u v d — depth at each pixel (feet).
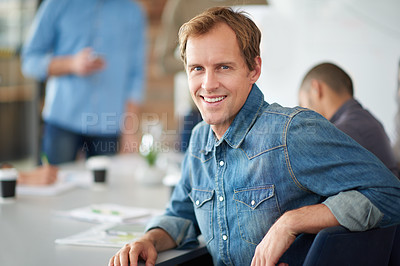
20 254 3.60
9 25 13.55
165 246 3.83
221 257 3.72
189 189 4.14
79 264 3.36
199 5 10.98
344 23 10.09
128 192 6.69
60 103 10.15
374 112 9.61
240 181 3.56
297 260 3.37
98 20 10.55
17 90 14.30
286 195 3.37
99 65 9.78
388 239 3.29
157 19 17.29
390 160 5.18
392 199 3.13
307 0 10.41
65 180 7.39
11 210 5.30
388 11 9.60
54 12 10.22
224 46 3.35
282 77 10.84
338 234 2.95
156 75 17.12
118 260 3.35
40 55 10.16
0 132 14.60
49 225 4.58
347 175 3.16
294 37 10.64
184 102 11.94
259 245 3.21
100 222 4.77
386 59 9.66
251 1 10.72
